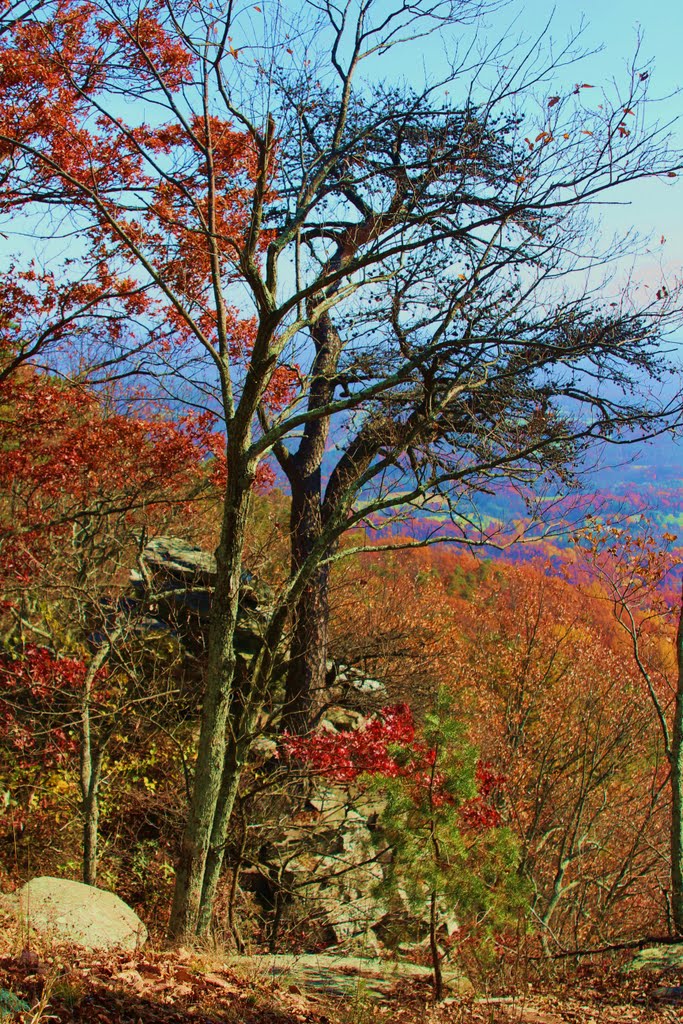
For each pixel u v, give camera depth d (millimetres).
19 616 12211
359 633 21109
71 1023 4484
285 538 18172
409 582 25641
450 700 8305
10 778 12742
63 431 11891
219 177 12414
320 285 8945
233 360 12727
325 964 9109
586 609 26562
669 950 9367
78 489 11812
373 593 23016
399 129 11250
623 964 9758
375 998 7461
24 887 7676
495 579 28000
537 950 13047
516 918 8633
